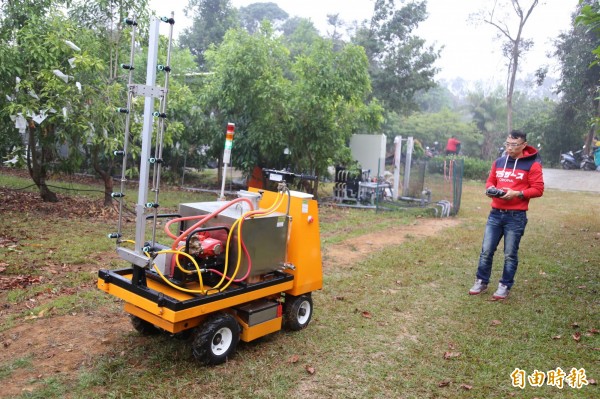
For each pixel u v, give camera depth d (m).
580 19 5.11
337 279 5.98
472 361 3.89
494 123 33.41
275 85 11.45
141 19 9.23
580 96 27.19
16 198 10.06
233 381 3.39
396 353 3.99
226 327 3.61
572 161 27.66
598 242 8.72
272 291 3.91
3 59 7.82
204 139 14.22
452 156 24.69
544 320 4.78
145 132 3.34
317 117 11.88
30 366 3.48
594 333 4.48
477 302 5.32
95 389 3.21
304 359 3.80
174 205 10.98
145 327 3.97
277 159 13.17
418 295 5.51
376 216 11.16
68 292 5.01
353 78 11.73
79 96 8.27
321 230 9.27
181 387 3.27
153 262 3.51
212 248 3.59
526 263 7.09
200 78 15.11
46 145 9.26
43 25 8.56
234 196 13.20
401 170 15.60
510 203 5.36
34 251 6.36
